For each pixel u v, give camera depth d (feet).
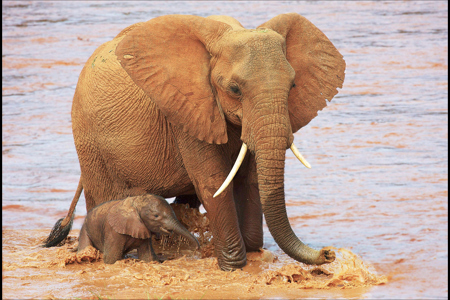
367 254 37.99
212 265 36.47
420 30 166.40
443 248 38.63
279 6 222.48
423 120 80.33
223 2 236.43
